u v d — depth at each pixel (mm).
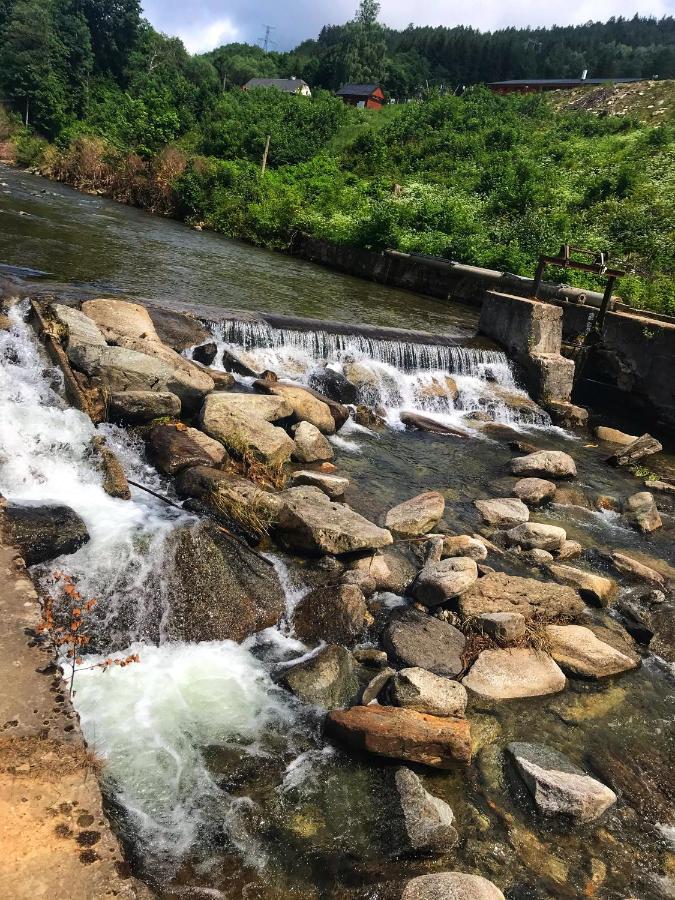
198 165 31406
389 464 9562
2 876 2533
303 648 5465
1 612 3943
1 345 8008
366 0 90562
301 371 11422
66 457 6676
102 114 55500
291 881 3529
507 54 102438
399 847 3814
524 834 4074
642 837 4230
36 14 61125
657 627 6598
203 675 4930
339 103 55125
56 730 3246
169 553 5609
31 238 15938
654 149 32812
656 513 9078
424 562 6934
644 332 13375
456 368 13367
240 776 4129
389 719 4527
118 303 9977
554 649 5902
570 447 11883
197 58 98562
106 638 4918
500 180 30984
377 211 23375
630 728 5238
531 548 7688
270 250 26047
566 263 14461
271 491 7484
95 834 2803
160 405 7895
